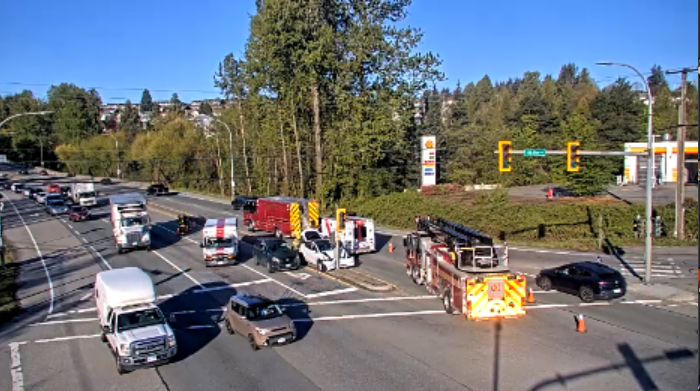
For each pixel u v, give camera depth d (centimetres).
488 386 1549
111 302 1884
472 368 1689
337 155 5675
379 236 4619
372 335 2041
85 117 14050
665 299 2497
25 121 13038
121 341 1731
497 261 2250
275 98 5834
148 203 7375
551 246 3891
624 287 2489
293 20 5088
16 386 1666
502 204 4556
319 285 2902
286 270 3284
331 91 5681
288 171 6750
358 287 2838
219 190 8900
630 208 4091
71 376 1738
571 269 2581
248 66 5834
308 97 5659
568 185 5553
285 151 6538
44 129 13750
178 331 2173
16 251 4212
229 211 6444
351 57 5262
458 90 12625
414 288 2784
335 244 3312
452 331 2069
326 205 5878
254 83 5709
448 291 2297
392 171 6812
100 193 8656
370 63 5300
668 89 12388
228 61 8294
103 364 1842
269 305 2044
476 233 2369
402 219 5175
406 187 7544
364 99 5394
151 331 1784
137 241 4003
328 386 1578
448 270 2294
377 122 5384
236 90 7931
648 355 1770
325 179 5781
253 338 1930
